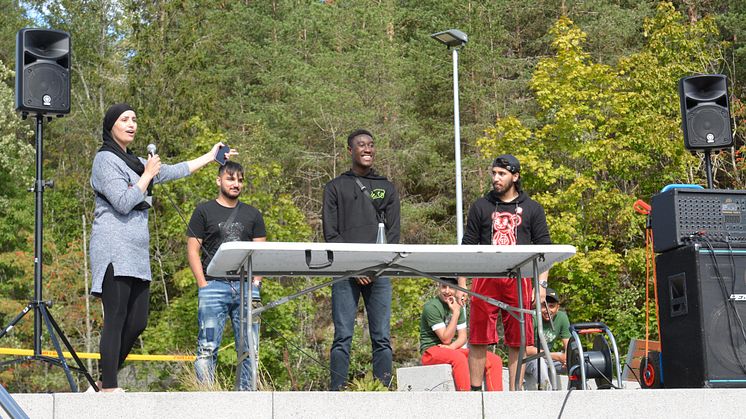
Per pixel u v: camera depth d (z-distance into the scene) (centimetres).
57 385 3681
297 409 768
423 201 4725
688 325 916
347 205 1088
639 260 2808
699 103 1088
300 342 2908
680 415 824
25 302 3931
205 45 4469
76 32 4825
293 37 5062
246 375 1052
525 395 803
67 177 4547
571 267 2781
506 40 5047
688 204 942
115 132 870
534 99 4525
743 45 4034
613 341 905
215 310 1134
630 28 4569
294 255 856
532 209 1084
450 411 790
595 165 2944
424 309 1355
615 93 2997
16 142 4462
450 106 4647
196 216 1186
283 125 4469
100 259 826
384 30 4819
